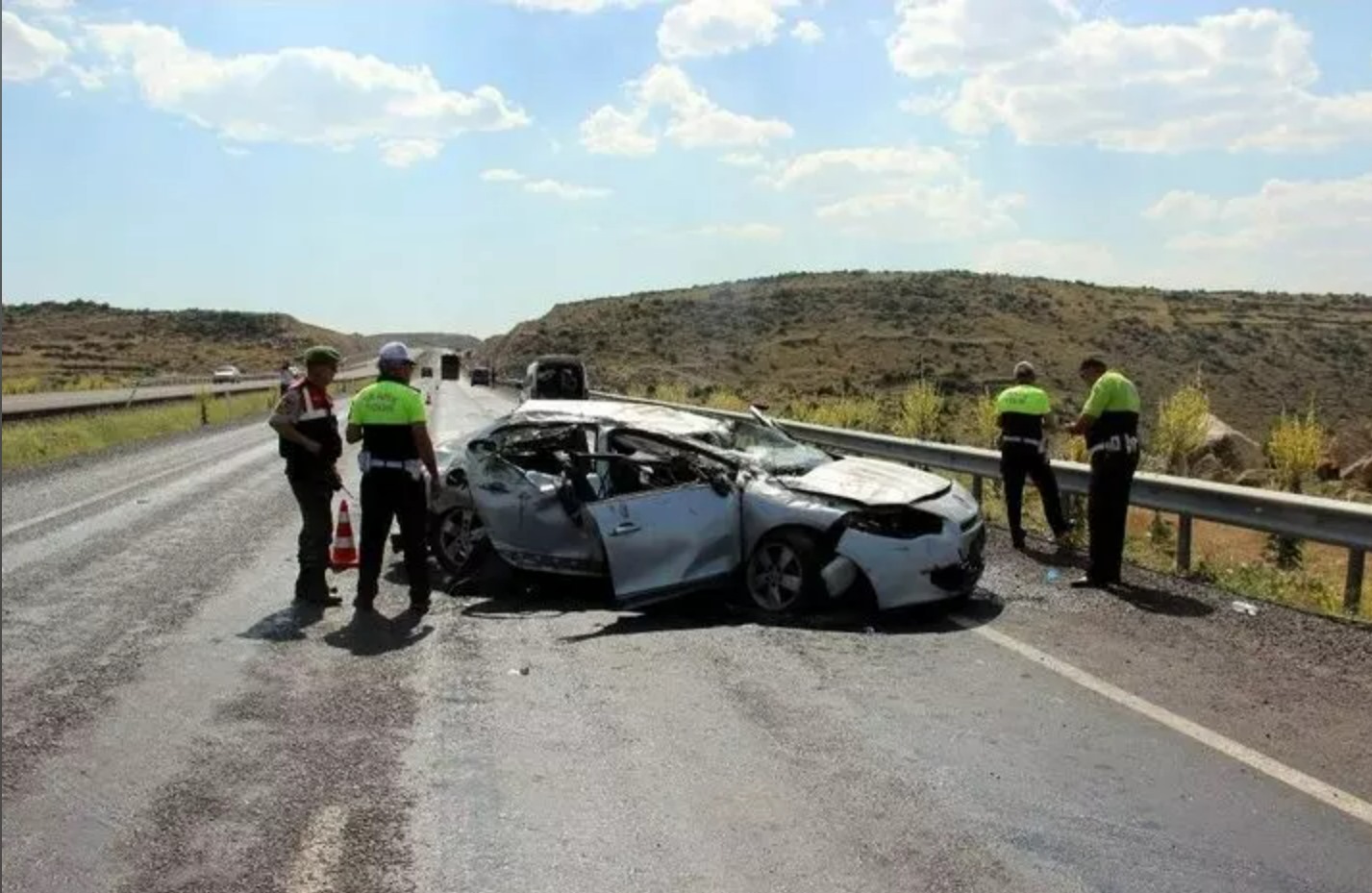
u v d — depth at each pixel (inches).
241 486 680.4
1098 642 293.3
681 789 193.5
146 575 396.5
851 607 336.8
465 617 332.5
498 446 380.2
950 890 156.2
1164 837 173.2
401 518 339.3
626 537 330.3
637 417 387.2
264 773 202.7
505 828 178.4
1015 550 438.3
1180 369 3046.3
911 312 4207.7
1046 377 3048.7
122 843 173.0
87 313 7549.2
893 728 224.7
